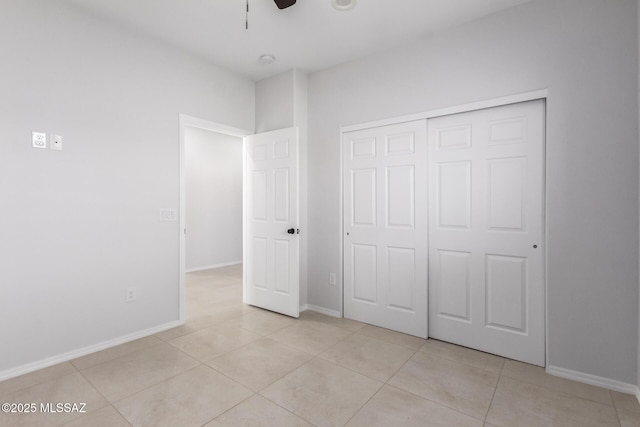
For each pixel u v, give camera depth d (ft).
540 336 7.77
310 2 7.75
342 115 10.98
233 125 11.72
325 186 11.46
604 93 6.84
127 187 8.98
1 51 6.95
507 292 8.20
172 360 7.93
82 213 8.16
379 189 10.21
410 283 9.65
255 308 12.07
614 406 6.20
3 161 7.00
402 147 9.73
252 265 12.30
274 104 11.90
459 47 8.70
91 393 6.51
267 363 7.82
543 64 7.51
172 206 10.00
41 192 7.51
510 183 8.12
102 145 8.48
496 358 8.20
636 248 6.59
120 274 8.87
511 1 7.68
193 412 5.94
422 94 9.32
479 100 8.38
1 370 7.00
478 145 8.56
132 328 9.14
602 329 6.90
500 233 8.27
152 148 9.50
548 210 7.41
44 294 7.57
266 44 9.78
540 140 7.72
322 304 11.64
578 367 7.15
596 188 6.92
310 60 10.78
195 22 8.66
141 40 9.23
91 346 8.34
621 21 6.70
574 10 7.15
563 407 6.17
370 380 7.09
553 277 7.38
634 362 6.64
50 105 7.62
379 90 10.14
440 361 8.00
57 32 7.72
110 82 8.63
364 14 8.24
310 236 11.92
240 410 6.02
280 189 11.34
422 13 8.19
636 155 6.57
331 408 6.10
